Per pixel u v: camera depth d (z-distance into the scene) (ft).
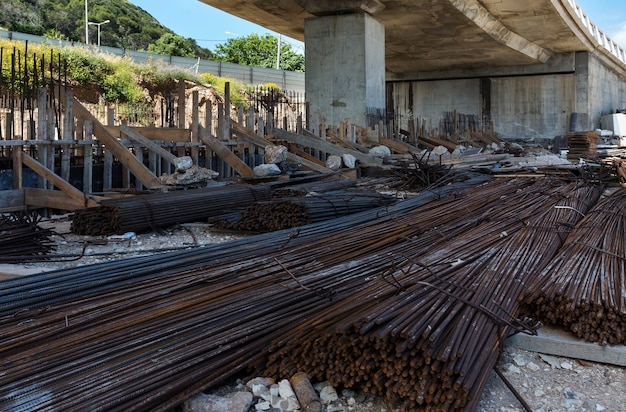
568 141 73.15
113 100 88.69
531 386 12.39
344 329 11.10
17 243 22.33
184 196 29.84
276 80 153.17
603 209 26.86
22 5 200.85
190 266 17.31
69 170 34.22
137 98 92.32
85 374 11.01
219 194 31.17
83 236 26.91
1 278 18.92
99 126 34.86
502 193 32.81
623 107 160.45
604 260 17.20
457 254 17.58
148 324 13.01
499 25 90.43
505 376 12.73
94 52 95.55
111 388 10.54
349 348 11.37
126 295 14.57
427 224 23.47
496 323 12.73
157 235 27.37
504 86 123.95
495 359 11.66
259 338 12.75
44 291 14.62
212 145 42.57
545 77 120.67
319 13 71.10
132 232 27.02
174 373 11.18
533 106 122.01
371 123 71.36
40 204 31.58
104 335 12.47
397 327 10.96
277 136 54.75
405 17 79.00
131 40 237.04
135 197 29.32
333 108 71.00
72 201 30.58
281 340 12.39
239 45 217.36
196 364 11.59
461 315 12.35
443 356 10.27
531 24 91.50
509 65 121.90
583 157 67.36
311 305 14.02
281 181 40.52
